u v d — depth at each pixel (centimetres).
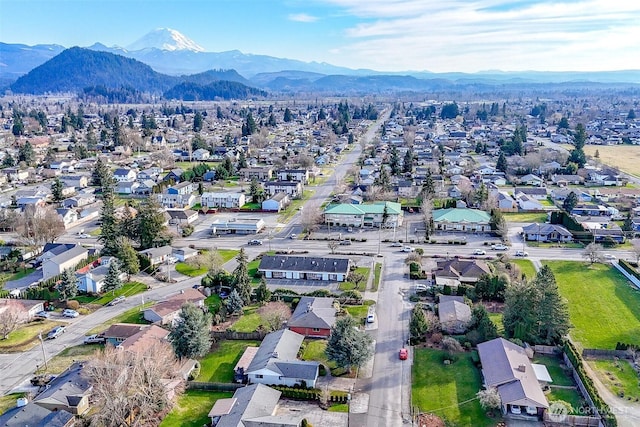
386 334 7988
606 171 19200
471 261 10419
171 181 18600
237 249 12194
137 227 11988
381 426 5891
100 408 6103
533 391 6131
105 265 10544
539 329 7525
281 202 15700
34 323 8638
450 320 7956
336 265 10238
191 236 13238
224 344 7881
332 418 6075
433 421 5969
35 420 5912
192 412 6259
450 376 6844
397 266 10856
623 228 12838
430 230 12775
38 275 10788
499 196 15425
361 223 13675
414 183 18212
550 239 12444
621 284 9781
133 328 7969
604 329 8056
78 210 15425
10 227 13725
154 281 10356
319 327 7956
